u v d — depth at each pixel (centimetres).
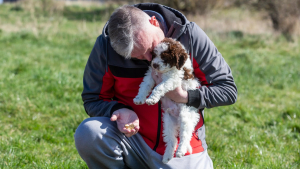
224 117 577
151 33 255
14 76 745
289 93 746
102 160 280
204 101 278
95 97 300
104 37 290
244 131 505
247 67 920
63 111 568
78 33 1403
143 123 290
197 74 299
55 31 1405
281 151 435
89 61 301
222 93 283
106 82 298
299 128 531
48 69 805
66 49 1139
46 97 625
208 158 295
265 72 886
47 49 1105
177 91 271
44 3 2197
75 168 362
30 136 455
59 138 462
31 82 709
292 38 1368
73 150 421
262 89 754
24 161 377
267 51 1172
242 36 1380
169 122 280
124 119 275
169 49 255
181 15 298
